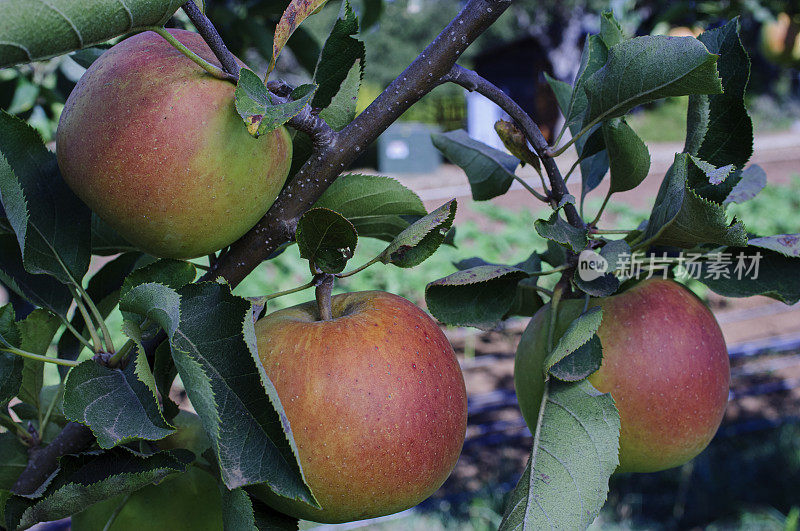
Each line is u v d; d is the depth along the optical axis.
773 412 2.46
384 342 0.39
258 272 3.09
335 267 0.39
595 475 0.41
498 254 4.00
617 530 1.64
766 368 2.84
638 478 1.92
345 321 0.40
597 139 0.47
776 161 7.22
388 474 0.38
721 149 0.45
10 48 0.31
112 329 2.37
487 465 2.13
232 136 0.37
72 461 0.37
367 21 0.88
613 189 0.46
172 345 0.34
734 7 1.10
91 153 0.37
